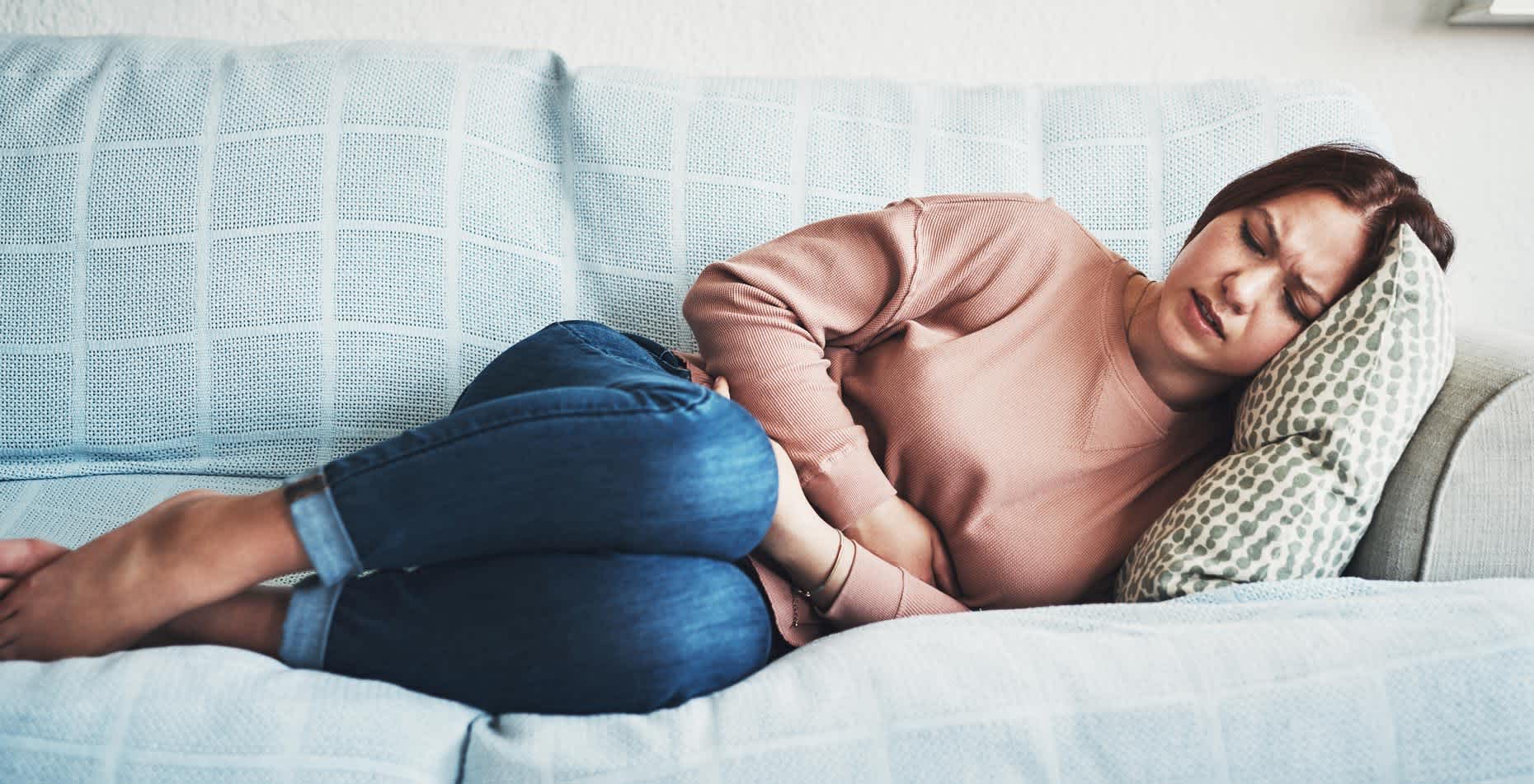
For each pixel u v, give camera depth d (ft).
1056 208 3.50
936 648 2.33
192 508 2.35
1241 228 3.11
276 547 2.27
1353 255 3.05
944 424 3.17
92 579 2.29
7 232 3.51
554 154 3.90
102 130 3.59
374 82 3.75
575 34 4.90
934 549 3.25
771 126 3.96
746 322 3.22
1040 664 2.28
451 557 2.36
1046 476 3.21
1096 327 3.34
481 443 2.28
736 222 3.90
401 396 3.68
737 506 2.42
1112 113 4.11
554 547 2.37
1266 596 2.64
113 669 2.11
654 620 2.29
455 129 3.73
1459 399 2.91
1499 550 2.86
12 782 1.98
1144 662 2.27
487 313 3.76
